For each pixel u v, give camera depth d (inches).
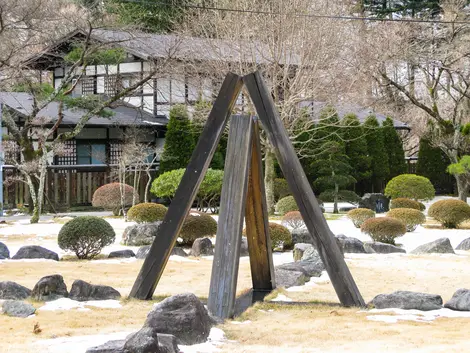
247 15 1062.4
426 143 1544.0
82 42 1055.6
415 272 539.5
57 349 283.6
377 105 1448.1
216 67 1055.6
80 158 1286.9
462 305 375.2
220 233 369.1
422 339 312.2
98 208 1218.0
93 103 1084.5
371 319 356.5
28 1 872.3
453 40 1184.2
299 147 1341.0
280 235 665.6
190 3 1204.5
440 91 1733.5
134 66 1336.1
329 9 1186.6
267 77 1075.3
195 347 292.0
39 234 815.1
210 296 359.6
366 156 1435.8
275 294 430.9
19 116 1201.4
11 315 354.6
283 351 288.7
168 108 1355.8
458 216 898.1
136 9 1332.4
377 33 1210.0
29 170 981.2
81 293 397.7
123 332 319.9
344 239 663.1
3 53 913.5
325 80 1067.9
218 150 1286.9
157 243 396.8
